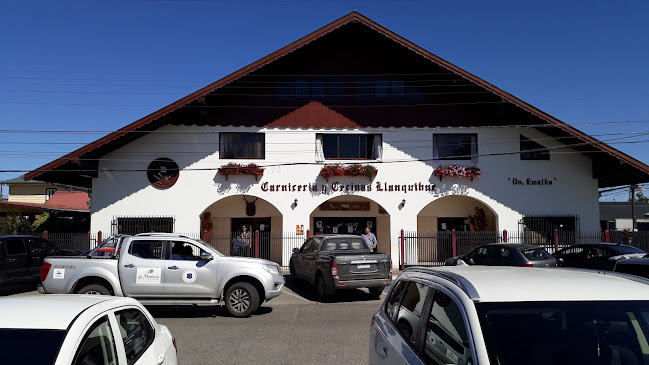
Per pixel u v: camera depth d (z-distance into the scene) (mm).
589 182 19828
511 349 2631
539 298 2920
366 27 19312
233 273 10211
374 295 13391
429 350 3105
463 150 20047
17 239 13734
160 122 18672
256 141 19609
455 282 3217
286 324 9578
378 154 19812
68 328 2986
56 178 19719
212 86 18344
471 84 19328
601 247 14078
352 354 7277
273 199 19250
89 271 9883
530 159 19891
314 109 19797
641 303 2938
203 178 19062
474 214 21781
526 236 19484
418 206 19516
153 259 10125
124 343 3576
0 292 13773
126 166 18859
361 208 21828
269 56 18891
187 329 9117
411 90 20156
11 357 2732
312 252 13883
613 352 2727
